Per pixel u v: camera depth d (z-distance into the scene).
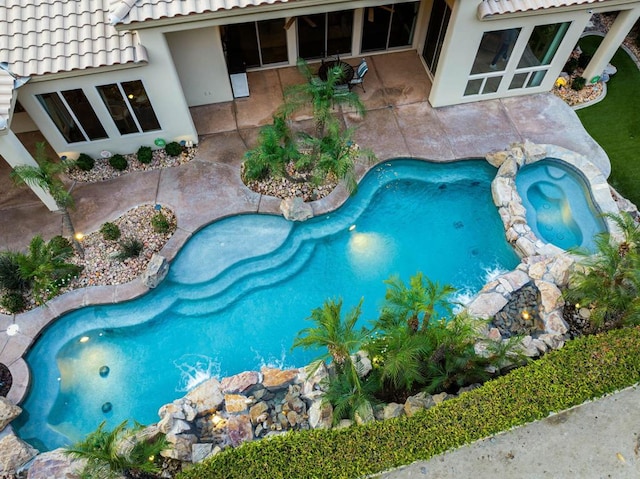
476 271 13.26
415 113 16.38
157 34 12.20
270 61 17.42
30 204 14.19
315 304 12.77
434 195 14.74
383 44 17.86
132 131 14.60
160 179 14.73
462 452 9.58
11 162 12.18
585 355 10.34
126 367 11.89
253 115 16.34
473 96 16.52
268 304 12.77
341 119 16.16
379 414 10.20
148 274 12.45
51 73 11.94
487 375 10.42
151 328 12.43
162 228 13.36
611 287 10.80
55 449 10.62
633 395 10.21
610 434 9.77
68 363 11.90
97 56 12.09
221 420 10.67
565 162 14.83
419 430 9.49
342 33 17.05
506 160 14.66
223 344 12.24
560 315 11.78
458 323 9.88
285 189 14.48
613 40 15.50
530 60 15.64
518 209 13.71
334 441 9.44
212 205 14.13
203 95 16.34
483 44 14.65
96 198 14.31
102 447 8.79
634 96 16.89
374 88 17.02
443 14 15.28
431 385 10.21
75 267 12.63
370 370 11.06
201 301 12.78
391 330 9.62
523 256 13.21
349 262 13.40
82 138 14.39
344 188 14.45
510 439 9.73
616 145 15.57
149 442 10.10
